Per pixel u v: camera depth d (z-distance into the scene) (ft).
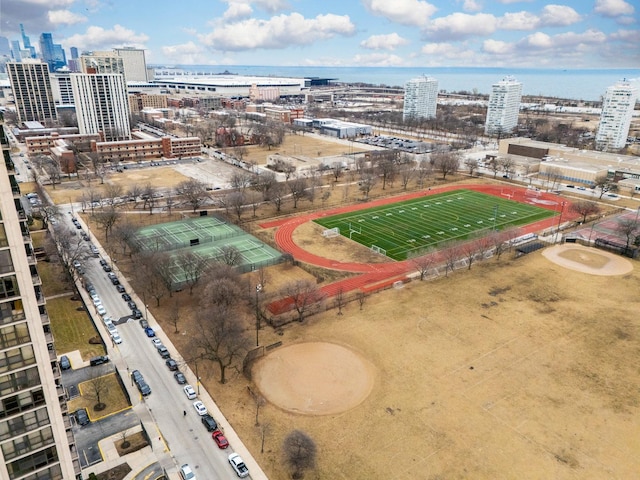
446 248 469.16
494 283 417.08
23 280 143.74
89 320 350.84
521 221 588.50
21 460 156.35
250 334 332.80
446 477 219.41
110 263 448.24
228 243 490.90
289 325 346.13
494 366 301.02
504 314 364.17
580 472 223.10
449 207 644.69
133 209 611.88
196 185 634.43
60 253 400.26
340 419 255.09
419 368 298.35
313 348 318.24
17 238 140.67
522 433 246.06
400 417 256.52
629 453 234.58
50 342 171.94
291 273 434.71
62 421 162.30
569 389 280.51
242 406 265.13
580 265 456.04
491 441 240.53
